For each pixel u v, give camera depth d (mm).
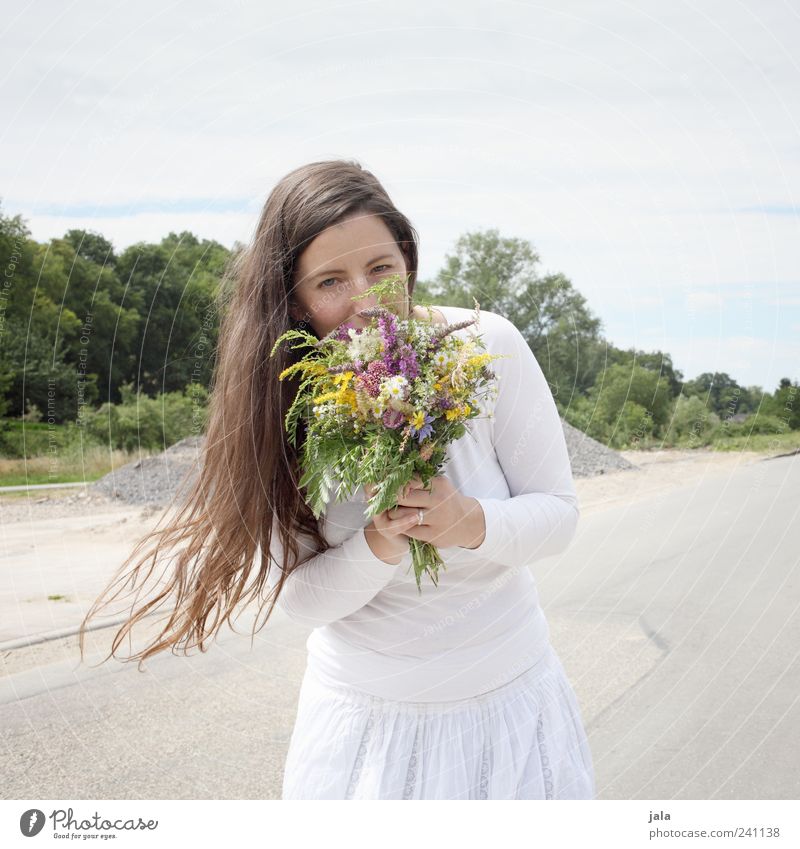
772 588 4992
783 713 3234
